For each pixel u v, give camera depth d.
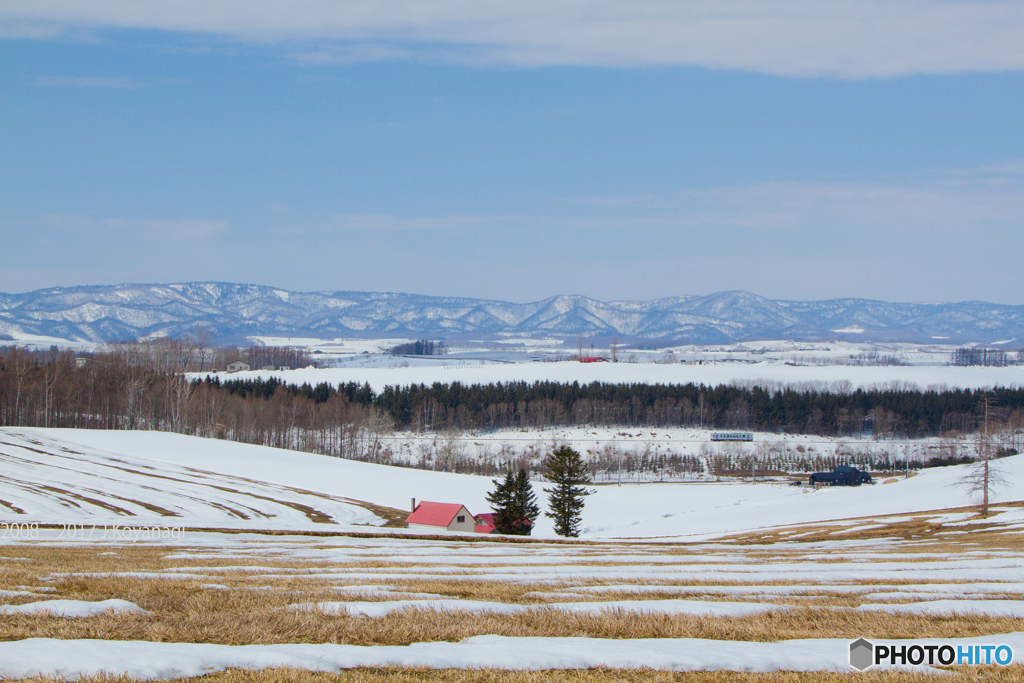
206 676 11.48
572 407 191.38
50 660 11.72
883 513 76.94
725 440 173.62
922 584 24.69
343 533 53.22
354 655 12.80
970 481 76.50
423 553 38.50
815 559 38.09
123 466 95.50
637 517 95.88
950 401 196.38
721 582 25.03
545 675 12.02
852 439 182.75
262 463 110.25
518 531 74.44
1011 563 34.09
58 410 140.00
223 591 20.08
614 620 16.03
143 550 36.12
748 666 12.77
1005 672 12.57
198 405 151.00
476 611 17.19
